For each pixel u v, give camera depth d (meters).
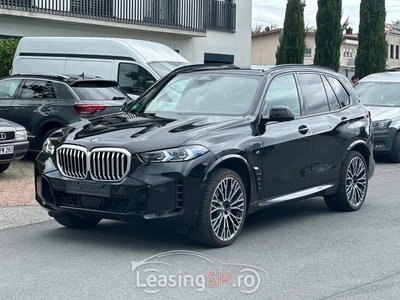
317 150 8.52
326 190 8.80
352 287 6.06
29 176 12.06
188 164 6.77
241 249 7.26
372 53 27.14
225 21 26.66
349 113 9.30
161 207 6.68
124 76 15.39
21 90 13.72
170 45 24.83
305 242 7.66
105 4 21.84
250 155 7.43
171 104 8.27
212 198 7.00
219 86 8.24
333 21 25.88
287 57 25.94
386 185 11.99
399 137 15.27
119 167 6.76
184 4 24.28
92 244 7.40
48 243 7.44
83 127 7.57
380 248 7.45
